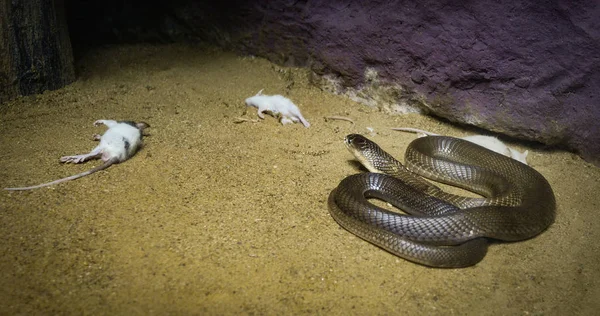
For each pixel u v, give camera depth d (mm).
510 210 887
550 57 1064
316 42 1320
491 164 1049
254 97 1217
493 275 819
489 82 1133
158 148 1053
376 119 1243
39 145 1044
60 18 1248
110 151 976
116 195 907
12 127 1106
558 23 1043
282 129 1164
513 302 778
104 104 1226
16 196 887
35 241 801
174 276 762
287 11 1345
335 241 851
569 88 1067
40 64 1229
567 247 883
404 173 1005
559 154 1125
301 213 905
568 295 797
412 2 1165
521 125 1125
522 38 1076
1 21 1149
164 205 893
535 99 1101
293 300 745
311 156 1076
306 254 820
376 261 822
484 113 1155
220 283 758
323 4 1290
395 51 1212
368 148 1021
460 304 766
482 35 1108
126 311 708
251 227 862
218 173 989
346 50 1273
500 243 885
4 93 1194
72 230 825
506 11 1077
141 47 1522
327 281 778
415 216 861
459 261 818
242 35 1453
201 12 1491
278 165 1033
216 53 1497
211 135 1119
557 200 992
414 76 1207
